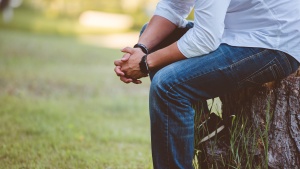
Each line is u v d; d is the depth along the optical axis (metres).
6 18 25.31
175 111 2.57
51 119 5.95
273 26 2.59
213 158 2.87
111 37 24.34
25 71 10.45
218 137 2.93
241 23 2.64
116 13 34.34
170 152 2.61
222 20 2.53
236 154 2.79
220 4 2.51
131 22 30.22
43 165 4.01
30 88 8.40
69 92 8.26
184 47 2.59
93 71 11.27
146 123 6.18
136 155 4.56
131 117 6.49
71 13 32.38
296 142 2.73
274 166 2.77
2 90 7.98
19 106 6.58
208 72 2.56
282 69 2.62
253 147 2.77
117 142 5.13
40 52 14.35
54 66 11.80
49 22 27.59
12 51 13.93
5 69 10.54
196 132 2.86
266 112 2.76
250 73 2.59
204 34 2.53
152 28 2.93
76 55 14.48
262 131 2.78
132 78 2.80
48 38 20.22
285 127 2.75
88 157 4.37
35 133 5.22
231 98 2.89
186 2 2.94
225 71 2.57
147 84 9.62
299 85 2.71
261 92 2.77
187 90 2.57
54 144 4.77
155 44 2.92
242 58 2.57
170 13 2.94
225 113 2.93
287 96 2.74
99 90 8.61
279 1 2.59
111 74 10.85
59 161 4.19
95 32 26.42
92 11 34.44
